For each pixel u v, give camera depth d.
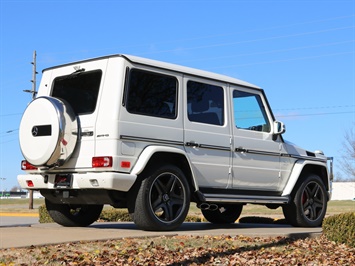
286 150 10.00
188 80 8.70
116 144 7.70
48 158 8.03
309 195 10.26
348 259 7.05
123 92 7.87
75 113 8.26
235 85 9.41
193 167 8.48
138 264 5.96
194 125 8.62
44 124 8.12
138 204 7.86
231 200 8.94
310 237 8.38
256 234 8.05
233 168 9.11
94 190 8.01
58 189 8.32
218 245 7.17
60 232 7.88
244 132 9.34
